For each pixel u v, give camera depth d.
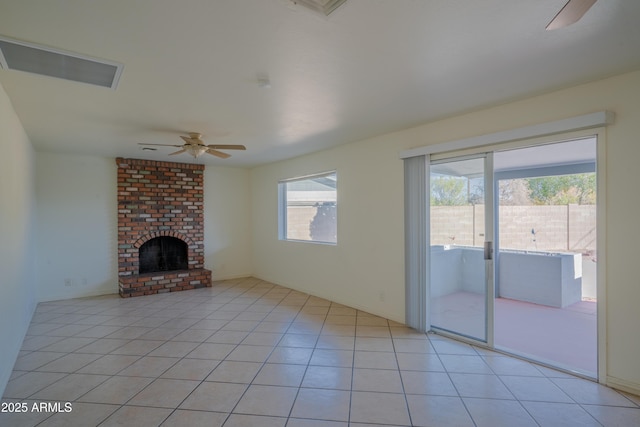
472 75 2.41
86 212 5.52
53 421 2.18
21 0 1.49
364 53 2.06
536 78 2.48
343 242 4.86
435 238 3.77
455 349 3.32
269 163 6.45
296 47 1.98
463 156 3.43
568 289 5.07
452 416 2.23
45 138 4.22
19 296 3.42
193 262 6.45
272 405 2.37
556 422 2.15
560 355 3.20
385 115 3.35
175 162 6.22
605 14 1.66
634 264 2.42
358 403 2.38
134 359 3.12
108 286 5.69
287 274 6.11
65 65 2.18
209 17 1.66
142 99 2.83
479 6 1.59
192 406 2.36
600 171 2.55
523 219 6.25
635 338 2.42
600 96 2.53
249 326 4.02
